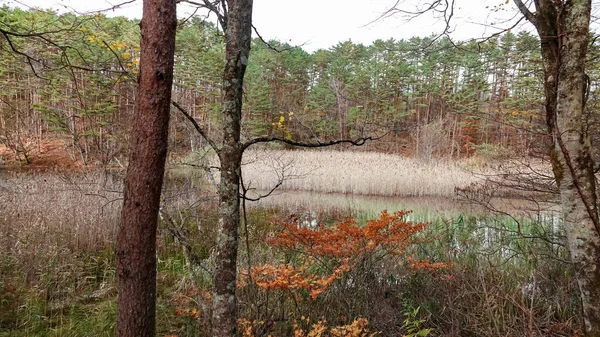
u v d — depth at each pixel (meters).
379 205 12.92
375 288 4.64
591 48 4.16
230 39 2.67
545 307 4.39
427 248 6.12
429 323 4.35
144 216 1.95
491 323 4.02
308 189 15.30
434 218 10.13
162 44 1.92
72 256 5.58
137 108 1.95
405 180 14.85
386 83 25.91
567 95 2.90
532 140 5.42
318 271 4.94
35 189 8.40
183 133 6.79
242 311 4.00
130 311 1.96
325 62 30.67
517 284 4.67
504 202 9.77
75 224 6.67
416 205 12.90
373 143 21.02
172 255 6.56
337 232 4.52
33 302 4.48
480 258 5.65
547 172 5.64
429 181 14.73
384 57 28.23
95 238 6.69
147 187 1.94
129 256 1.95
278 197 13.91
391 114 23.05
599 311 2.76
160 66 1.92
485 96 23.80
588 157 2.88
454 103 25.08
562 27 2.95
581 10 2.84
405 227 4.60
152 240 2.00
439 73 28.89
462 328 4.07
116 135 7.21
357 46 29.56
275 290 3.94
